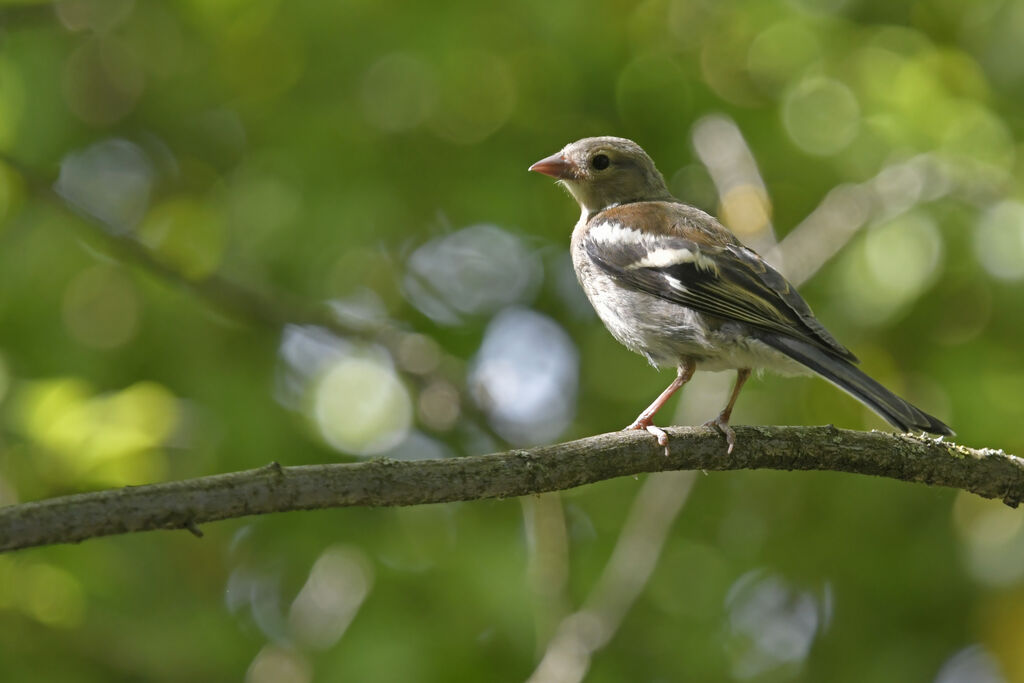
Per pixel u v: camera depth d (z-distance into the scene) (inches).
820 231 443.8
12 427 397.1
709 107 489.7
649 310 357.7
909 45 469.4
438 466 241.3
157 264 460.8
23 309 476.1
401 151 501.4
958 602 464.1
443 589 434.6
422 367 477.1
